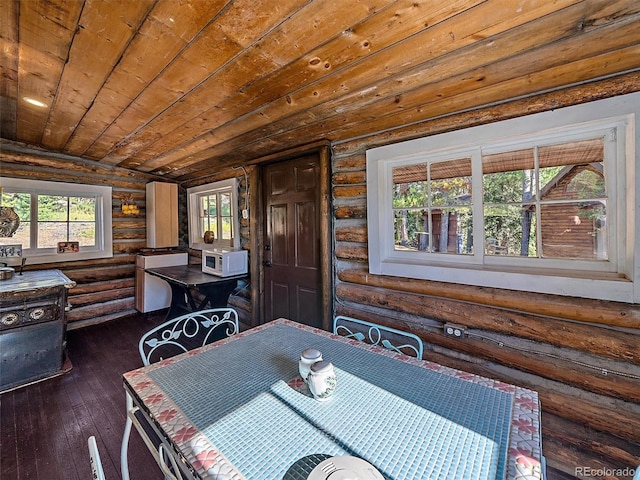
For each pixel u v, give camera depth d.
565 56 1.32
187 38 1.42
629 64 1.32
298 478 0.69
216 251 3.47
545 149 1.67
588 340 1.48
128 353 3.13
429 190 2.11
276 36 1.37
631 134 1.37
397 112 1.96
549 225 1.68
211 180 4.02
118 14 1.29
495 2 1.11
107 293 4.12
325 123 2.23
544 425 1.62
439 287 1.99
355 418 0.91
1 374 2.40
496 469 0.71
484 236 1.89
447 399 1.01
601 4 1.07
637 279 1.37
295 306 3.04
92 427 2.00
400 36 1.32
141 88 1.92
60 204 3.78
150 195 4.36
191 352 1.40
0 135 3.11
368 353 1.38
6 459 1.72
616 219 1.47
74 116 2.50
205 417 0.92
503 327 1.74
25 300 2.49
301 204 2.93
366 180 2.35
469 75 1.53
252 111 2.17
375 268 2.31
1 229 2.91
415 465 0.72
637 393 1.38
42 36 1.48
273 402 1.00
